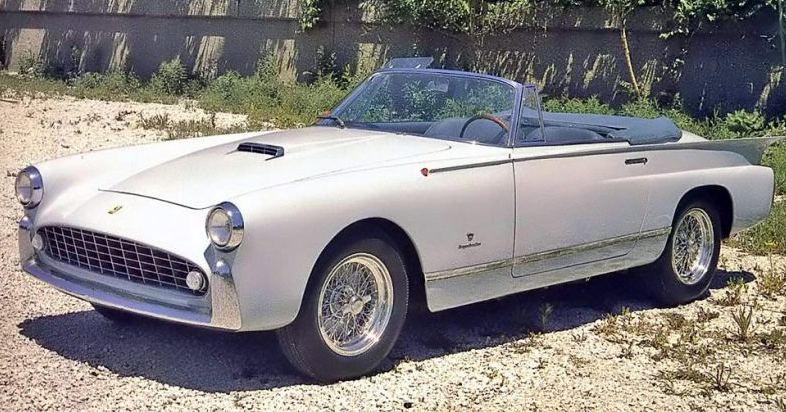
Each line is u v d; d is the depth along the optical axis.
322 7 17.98
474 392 4.84
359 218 4.69
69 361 4.98
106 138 12.46
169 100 17.64
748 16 13.60
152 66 20.86
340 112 6.18
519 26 15.77
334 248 4.67
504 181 5.34
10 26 23.23
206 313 4.44
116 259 4.75
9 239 7.36
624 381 5.08
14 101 15.98
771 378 5.19
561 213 5.65
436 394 4.78
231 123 14.28
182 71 19.41
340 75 17.81
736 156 6.82
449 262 5.13
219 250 4.33
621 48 14.94
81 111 15.15
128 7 20.97
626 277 6.66
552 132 5.84
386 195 4.81
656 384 5.05
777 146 12.13
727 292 6.80
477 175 5.23
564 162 5.66
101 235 4.77
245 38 19.41
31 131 12.76
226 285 4.33
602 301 6.54
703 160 6.54
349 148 5.30
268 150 5.27
